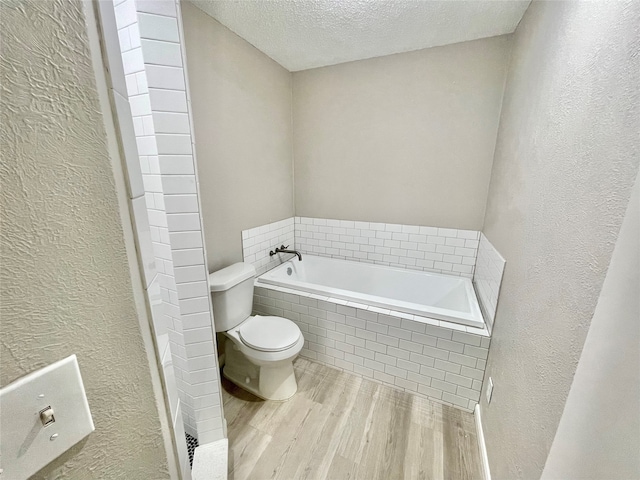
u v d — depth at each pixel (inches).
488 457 50.2
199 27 64.0
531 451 33.1
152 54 41.4
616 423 17.1
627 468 16.1
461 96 80.7
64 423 12.0
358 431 60.1
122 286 14.4
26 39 9.9
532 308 37.4
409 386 70.9
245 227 86.5
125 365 14.8
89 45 12.2
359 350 75.4
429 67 82.4
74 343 12.3
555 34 40.1
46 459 11.4
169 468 18.3
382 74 88.0
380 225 99.5
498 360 52.5
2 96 9.5
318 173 104.7
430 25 69.1
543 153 39.7
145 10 40.2
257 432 59.8
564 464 21.8
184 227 47.6
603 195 23.8
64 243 11.7
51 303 11.4
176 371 54.3
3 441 10.2
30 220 10.5
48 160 10.9
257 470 52.0
